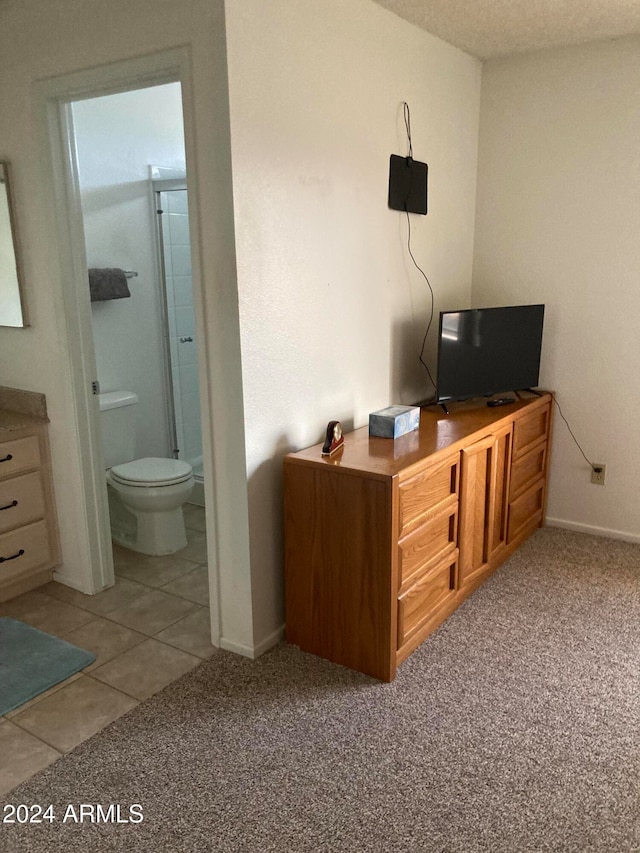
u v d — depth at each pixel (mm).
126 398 3564
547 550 3453
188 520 3914
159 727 2162
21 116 2646
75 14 2375
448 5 2707
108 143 3561
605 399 3496
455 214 3504
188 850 1709
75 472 2924
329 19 2447
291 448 2566
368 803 1848
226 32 2045
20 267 2834
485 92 3533
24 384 3010
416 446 2580
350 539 2354
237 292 2221
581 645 2600
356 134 2670
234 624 2555
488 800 1854
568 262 3467
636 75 3135
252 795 1881
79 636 2695
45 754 2051
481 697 2295
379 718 2193
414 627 2541
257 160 2219
